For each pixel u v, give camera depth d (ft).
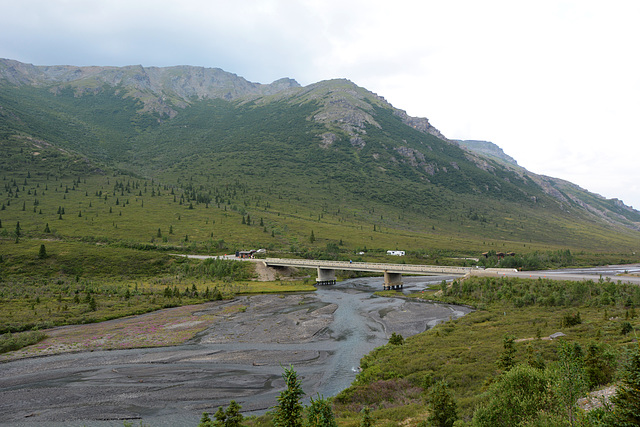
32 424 125.39
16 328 237.86
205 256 542.98
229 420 91.50
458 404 99.86
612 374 94.22
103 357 194.08
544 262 604.90
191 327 254.06
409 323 259.60
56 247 482.28
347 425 98.17
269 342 219.82
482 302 298.76
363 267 444.55
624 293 239.09
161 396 145.89
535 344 149.48
